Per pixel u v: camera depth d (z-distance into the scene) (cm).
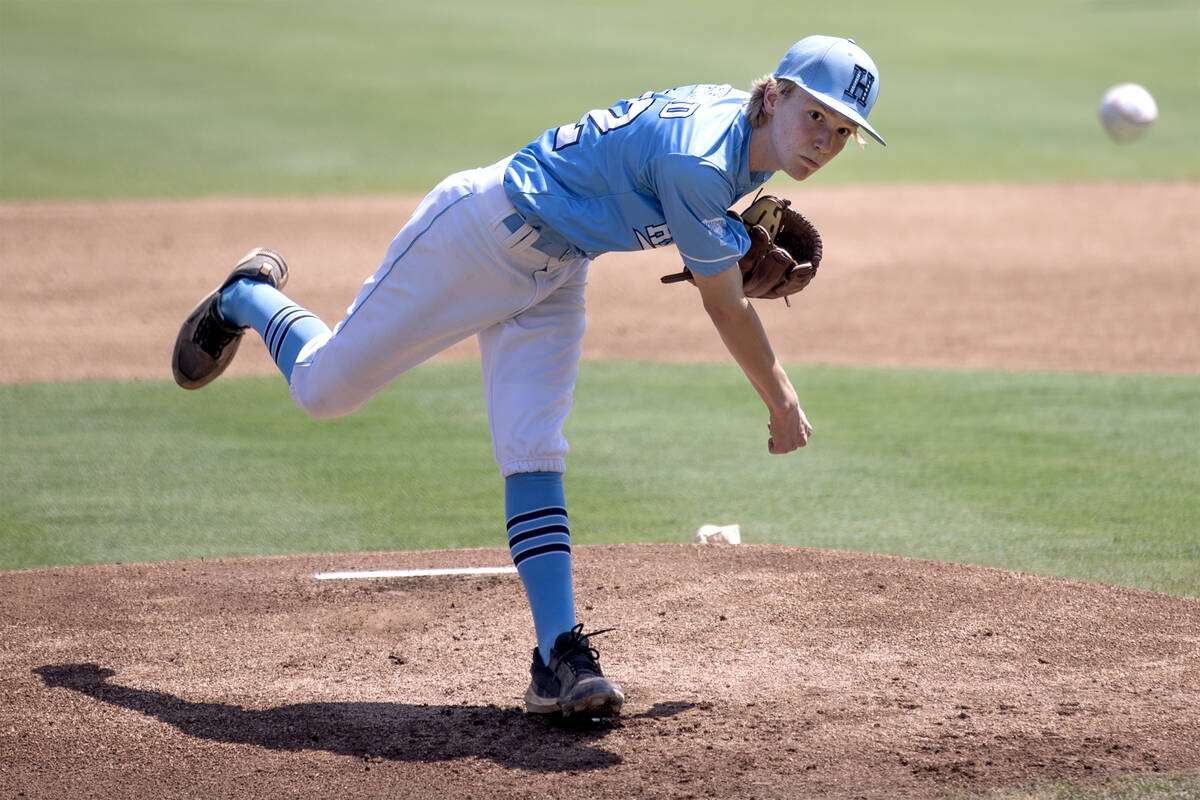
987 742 1091
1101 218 5078
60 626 1433
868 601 1472
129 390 2989
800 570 1588
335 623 1446
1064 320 3628
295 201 5375
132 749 1105
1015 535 1908
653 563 1644
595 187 1095
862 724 1134
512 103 7244
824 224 5094
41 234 4794
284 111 7119
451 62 8419
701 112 1072
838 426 2611
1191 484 2161
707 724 1139
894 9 10756
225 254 4538
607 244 1105
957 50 8981
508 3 10962
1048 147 6456
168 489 2247
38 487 2256
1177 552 1809
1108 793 994
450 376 3127
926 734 1110
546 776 1038
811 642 1355
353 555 1769
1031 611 1441
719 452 2439
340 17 10094
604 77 7875
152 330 3603
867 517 2020
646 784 1020
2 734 1136
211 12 10188
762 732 1118
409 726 1148
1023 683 1237
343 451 2497
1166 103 7350
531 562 1155
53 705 1202
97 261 4434
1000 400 2802
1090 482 2186
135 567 1691
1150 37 9325
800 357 3297
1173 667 1277
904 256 4556
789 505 2100
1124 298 3878
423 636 1402
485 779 1034
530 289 1151
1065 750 1073
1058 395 2836
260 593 1557
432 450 2505
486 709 1184
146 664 1314
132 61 8331
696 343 3484
